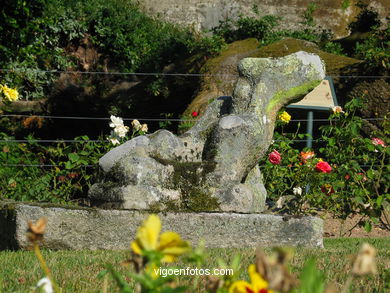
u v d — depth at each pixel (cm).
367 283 394
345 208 913
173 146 668
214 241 629
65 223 600
